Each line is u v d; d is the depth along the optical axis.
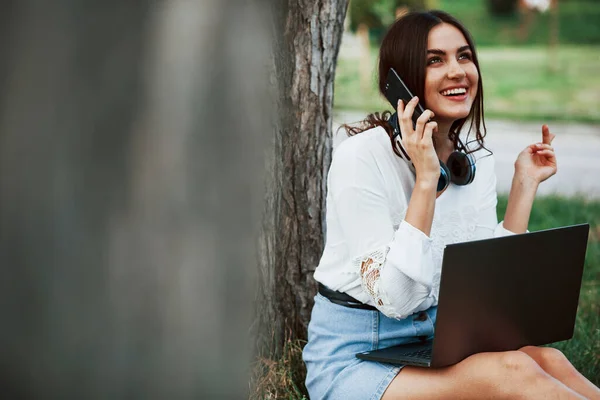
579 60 15.20
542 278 1.96
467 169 2.17
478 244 1.78
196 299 0.42
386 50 2.14
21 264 0.39
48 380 0.40
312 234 2.65
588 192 6.39
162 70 0.41
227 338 0.43
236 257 0.43
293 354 2.53
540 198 5.85
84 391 0.40
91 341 0.40
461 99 2.10
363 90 11.60
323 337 2.07
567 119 10.59
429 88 2.09
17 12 0.38
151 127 0.40
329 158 2.68
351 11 12.16
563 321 2.09
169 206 0.41
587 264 4.04
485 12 18.48
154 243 0.41
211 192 0.42
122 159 0.40
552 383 1.74
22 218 0.39
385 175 2.05
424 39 2.07
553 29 15.66
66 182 0.39
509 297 1.90
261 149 0.44
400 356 1.92
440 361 1.81
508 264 1.86
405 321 2.03
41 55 0.39
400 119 1.95
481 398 1.79
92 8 0.39
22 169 0.39
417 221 1.88
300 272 2.64
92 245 0.40
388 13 12.09
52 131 0.39
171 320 0.42
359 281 2.00
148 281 0.41
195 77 0.41
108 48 0.39
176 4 0.41
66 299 0.40
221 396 0.42
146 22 0.40
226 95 0.42
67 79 0.39
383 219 2.00
